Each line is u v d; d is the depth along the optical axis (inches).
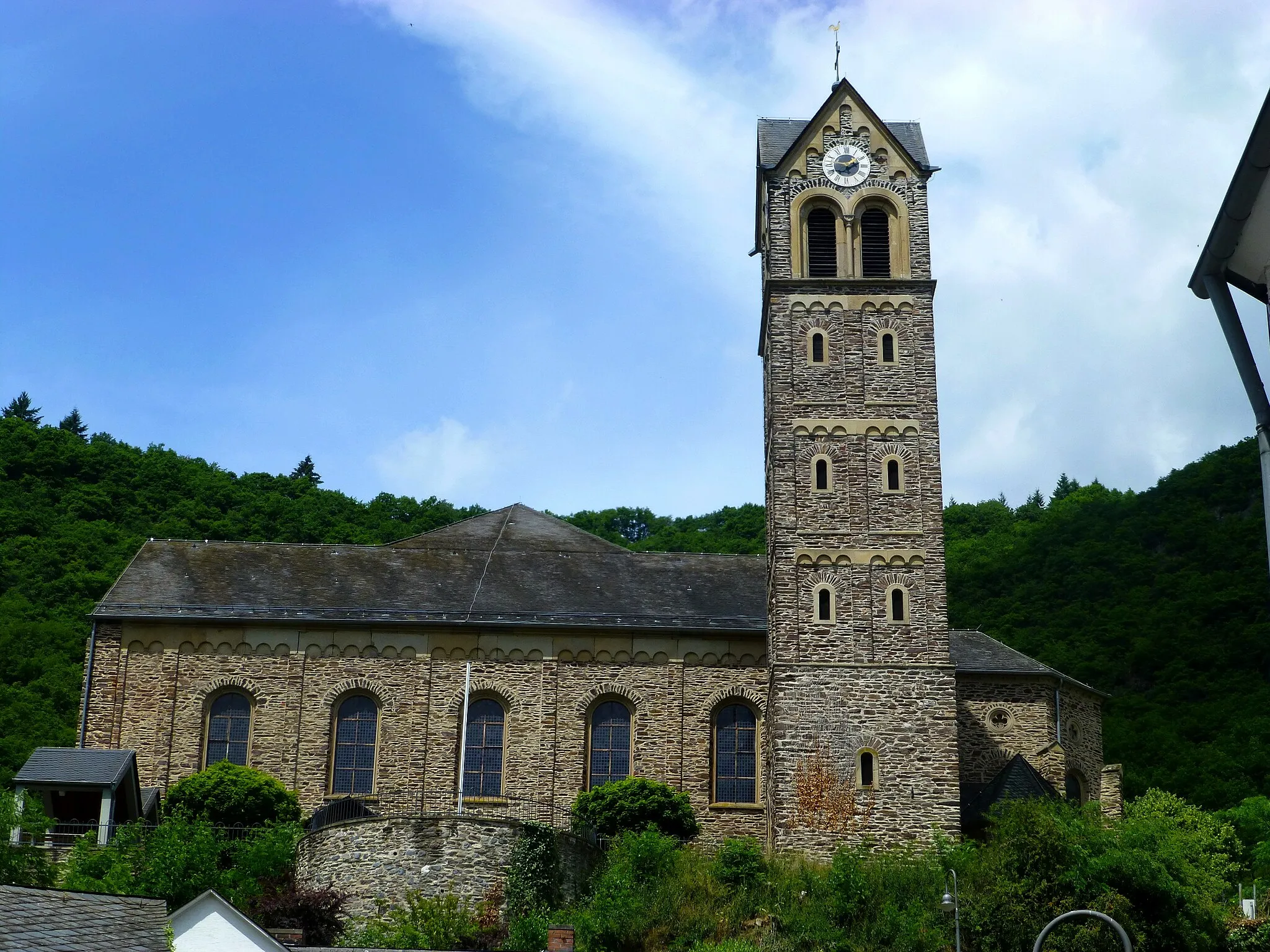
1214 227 629.9
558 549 2716.5
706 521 5378.9
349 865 1942.7
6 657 3277.6
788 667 2190.0
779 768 2150.6
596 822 2224.4
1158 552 3927.2
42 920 944.3
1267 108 558.6
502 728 2399.1
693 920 1823.3
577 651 2429.9
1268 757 3073.3
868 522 2253.9
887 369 2321.6
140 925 988.6
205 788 2183.8
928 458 2281.0
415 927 1824.6
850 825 2123.5
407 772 2361.0
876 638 2203.5
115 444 4709.6
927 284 2352.4
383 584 2549.2
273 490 4699.8
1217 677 3422.7
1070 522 4249.5
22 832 1935.3
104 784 2066.9
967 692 2411.4
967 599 4077.3
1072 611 3821.4
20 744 2940.5
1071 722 2442.2
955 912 1737.2
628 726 2413.9
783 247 2379.4
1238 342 636.1
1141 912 1775.3
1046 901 1763.0
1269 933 1855.3
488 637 2427.4
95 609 2399.1
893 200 2407.7
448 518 4648.1
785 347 2330.2
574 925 1815.9
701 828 2341.3
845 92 2445.9
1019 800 2000.5
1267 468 619.2
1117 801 2417.6
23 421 4495.6
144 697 2369.6
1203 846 2244.1
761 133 2529.5
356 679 2397.9
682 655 2434.8
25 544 3875.5
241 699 2394.2
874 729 2164.1
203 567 2556.6
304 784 2345.0
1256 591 3617.1
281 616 2407.7
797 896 1887.3
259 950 1301.7
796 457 2283.5
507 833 1940.2
